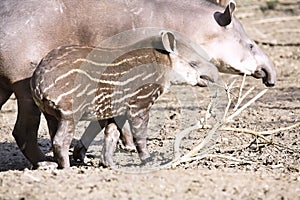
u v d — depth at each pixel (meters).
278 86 36.72
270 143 23.61
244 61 25.97
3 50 21.91
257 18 58.56
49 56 20.92
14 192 17.97
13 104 33.50
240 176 19.62
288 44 49.47
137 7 23.91
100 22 23.30
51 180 18.88
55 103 20.61
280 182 19.12
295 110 31.20
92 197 17.34
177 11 24.78
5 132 28.42
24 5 22.48
